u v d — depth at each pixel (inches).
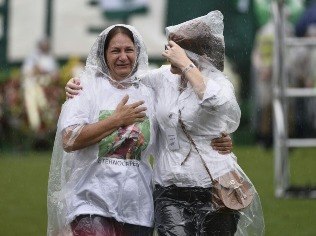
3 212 732.7
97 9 1218.0
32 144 1112.2
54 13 1219.9
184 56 450.6
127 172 447.5
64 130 445.4
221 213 451.8
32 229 674.2
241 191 454.3
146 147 451.2
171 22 1205.7
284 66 732.0
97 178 447.5
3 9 1218.0
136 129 448.1
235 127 456.1
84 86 452.8
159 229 449.4
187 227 446.9
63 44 1218.6
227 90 450.3
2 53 1218.6
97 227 443.2
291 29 1134.4
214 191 450.6
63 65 1218.0
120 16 1210.6
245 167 924.6
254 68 1139.3
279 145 732.0
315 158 1010.7
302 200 763.4
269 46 1140.5
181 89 453.1
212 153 451.8
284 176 739.4
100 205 446.6
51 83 1116.5
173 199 450.9
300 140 736.3
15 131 1109.7
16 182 862.5
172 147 451.2
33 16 1219.9
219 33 459.5
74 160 451.2
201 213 449.7
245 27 1192.8
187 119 448.1
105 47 454.3
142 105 453.1
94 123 444.5
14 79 1116.5
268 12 1171.3
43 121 1109.7
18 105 1107.3
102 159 448.1
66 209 450.9
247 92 1189.1
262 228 465.4
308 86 1039.6
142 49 457.7
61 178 454.3
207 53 459.2
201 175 450.0
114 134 445.7
